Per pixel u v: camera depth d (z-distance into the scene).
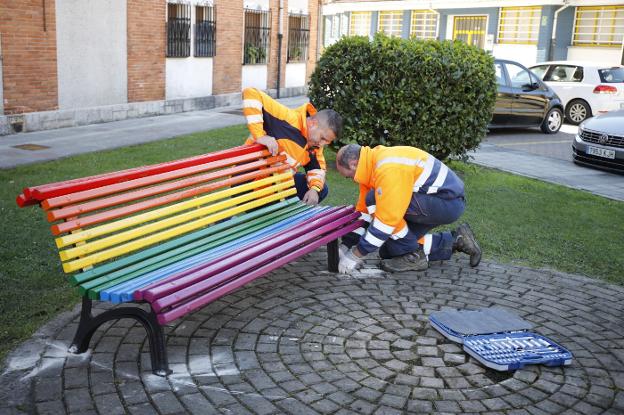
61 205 3.17
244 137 11.96
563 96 17.27
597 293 4.80
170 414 2.95
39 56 12.23
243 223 4.50
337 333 3.89
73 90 13.18
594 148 10.38
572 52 25.66
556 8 25.38
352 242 4.98
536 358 3.54
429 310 4.31
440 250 5.16
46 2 12.19
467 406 3.13
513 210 7.39
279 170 4.98
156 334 3.27
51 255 5.14
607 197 8.40
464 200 4.88
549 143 13.81
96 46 13.58
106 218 3.41
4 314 3.98
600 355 3.75
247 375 3.34
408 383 3.33
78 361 3.40
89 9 13.23
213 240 4.08
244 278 3.54
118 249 3.46
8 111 11.76
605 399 3.24
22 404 3.00
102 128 12.86
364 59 8.34
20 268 4.80
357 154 4.57
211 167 4.28
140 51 14.85
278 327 3.94
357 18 34.12
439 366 3.53
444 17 29.70
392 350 3.70
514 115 14.80
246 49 19.00
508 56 27.25
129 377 3.25
